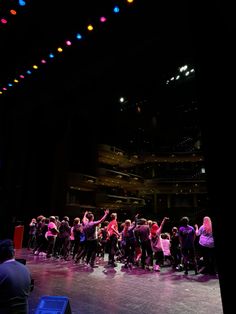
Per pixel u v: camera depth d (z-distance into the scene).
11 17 6.25
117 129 36.53
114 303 4.54
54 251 10.44
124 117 35.47
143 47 6.64
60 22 6.25
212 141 1.68
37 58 7.16
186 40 6.27
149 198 49.59
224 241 1.53
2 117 10.55
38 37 6.72
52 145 18.84
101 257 11.27
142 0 5.36
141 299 4.81
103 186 39.97
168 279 6.69
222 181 1.60
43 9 6.02
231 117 1.63
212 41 1.78
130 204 40.53
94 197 33.97
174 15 5.46
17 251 12.45
